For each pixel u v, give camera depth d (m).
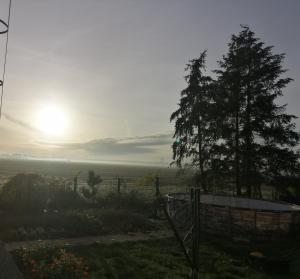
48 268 7.20
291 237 13.20
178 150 26.02
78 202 17.70
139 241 11.56
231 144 23.80
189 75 25.84
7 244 10.06
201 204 14.27
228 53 25.00
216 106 24.08
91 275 7.90
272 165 22.50
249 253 10.82
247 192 22.81
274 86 23.39
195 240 6.42
